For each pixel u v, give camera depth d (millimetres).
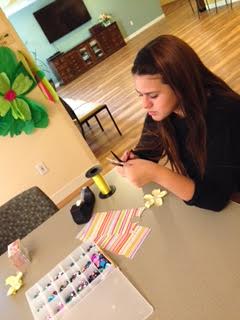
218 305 745
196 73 917
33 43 7777
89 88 6328
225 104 938
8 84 2625
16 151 2895
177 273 871
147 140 1335
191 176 1170
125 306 853
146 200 1179
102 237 1130
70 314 904
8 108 2682
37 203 1534
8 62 2604
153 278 893
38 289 1040
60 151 3088
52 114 2965
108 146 3686
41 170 3051
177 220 1036
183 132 1125
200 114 944
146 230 1063
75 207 1310
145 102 960
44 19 7621
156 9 8625
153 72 887
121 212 1189
